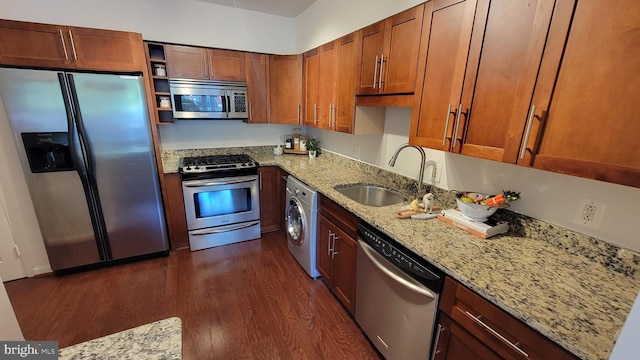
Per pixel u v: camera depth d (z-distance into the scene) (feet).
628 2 2.48
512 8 3.39
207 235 9.53
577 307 2.91
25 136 6.74
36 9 7.81
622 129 2.65
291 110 10.28
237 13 10.37
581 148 2.97
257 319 6.46
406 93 5.33
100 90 7.18
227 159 10.27
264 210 10.68
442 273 3.75
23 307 6.70
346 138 9.34
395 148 7.22
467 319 3.44
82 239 7.88
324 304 6.98
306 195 7.61
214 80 9.37
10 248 7.50
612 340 2.49
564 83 3.01
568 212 4.02
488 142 3.92
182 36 9.69
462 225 4.75
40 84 6.61
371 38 6.06
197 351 5.59
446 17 4.29
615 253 3.56
